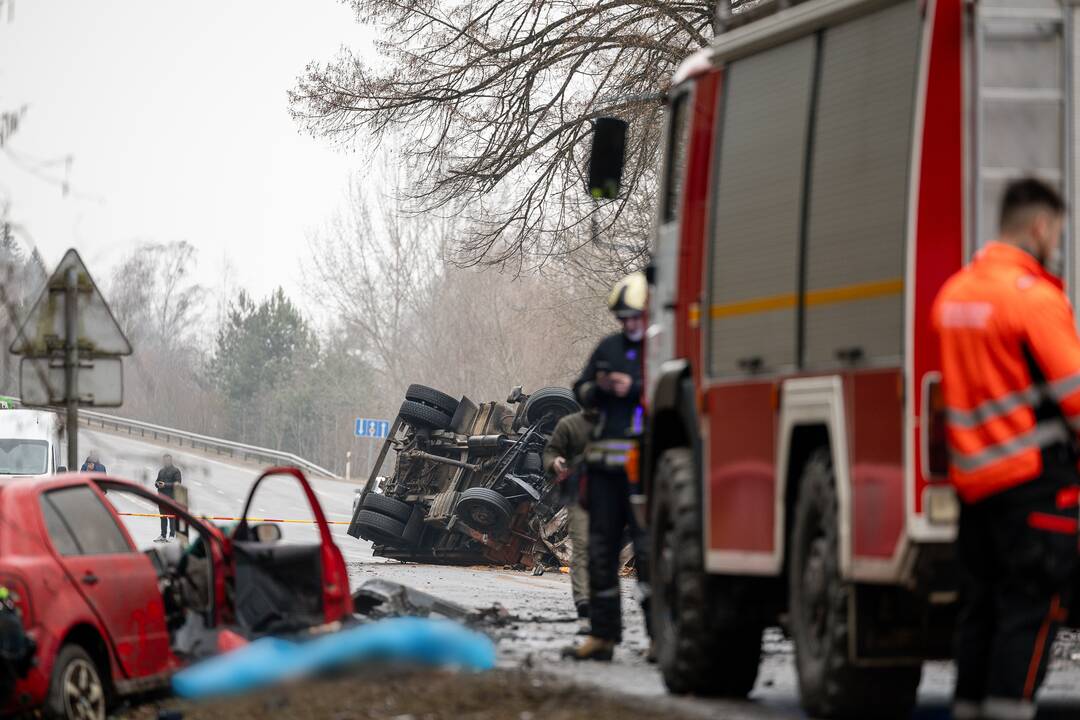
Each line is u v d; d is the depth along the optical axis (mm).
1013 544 11469
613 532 20875
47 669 15242
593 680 18531
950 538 12555
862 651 13734
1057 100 13164
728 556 15969
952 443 11680
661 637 17984
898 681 14172
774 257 15180
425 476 53812
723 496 16078
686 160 17656
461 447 53062
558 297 93562
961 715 12070
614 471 20734
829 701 14203
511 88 52688
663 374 17797
